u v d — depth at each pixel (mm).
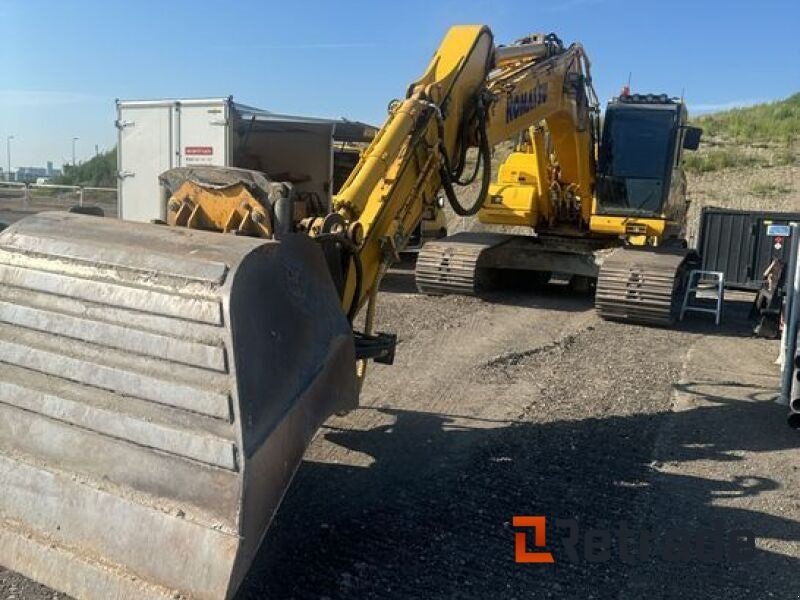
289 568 3832
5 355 3467
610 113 11508
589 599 3697
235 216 4074
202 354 3029
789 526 4520
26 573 3053
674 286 10266
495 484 4926
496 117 7031
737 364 8484
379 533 4227
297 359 3381
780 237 12945
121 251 3406
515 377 7496
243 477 2822
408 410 6344
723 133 34062
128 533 2941
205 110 12289
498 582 3809
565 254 12500
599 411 6523
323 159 13898
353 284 4605
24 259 3611
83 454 3145
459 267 11914
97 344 3275
